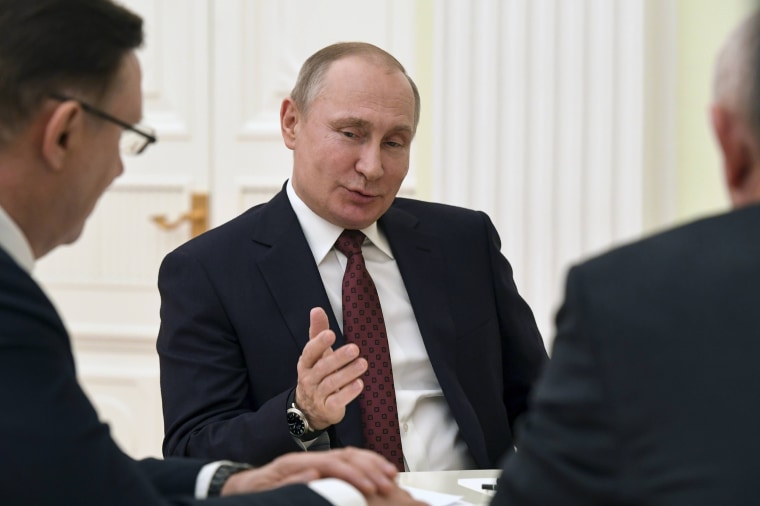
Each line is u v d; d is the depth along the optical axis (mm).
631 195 8172
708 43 8102
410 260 5656
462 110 8367
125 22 3336
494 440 5586
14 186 3189
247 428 4844
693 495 2205
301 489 3488
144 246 9719
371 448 5164
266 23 9352
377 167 5262
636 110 8141
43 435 2793
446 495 4180
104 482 2912
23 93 3117
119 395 9781
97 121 3283
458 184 8391
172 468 3943
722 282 2350
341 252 5539
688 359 2299
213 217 9531
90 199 3393
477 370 5613
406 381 5477
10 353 2822
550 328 8242
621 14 8148
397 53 8992
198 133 9531
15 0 3154
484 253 5887
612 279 2457
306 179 5422
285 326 5273
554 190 8234
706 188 8172
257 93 9398
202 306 5270
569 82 8219
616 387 2350
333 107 5305
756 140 2430
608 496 2354
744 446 2193
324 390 4637
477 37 8359
